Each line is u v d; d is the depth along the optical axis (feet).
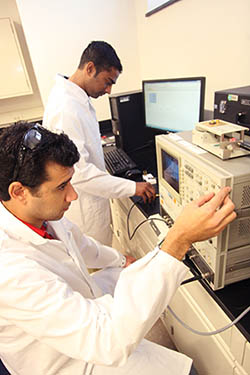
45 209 2.00
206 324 2.78
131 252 5.60
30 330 1.72
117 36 7.08
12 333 1.96
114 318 1.69
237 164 2.00
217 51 4.28
